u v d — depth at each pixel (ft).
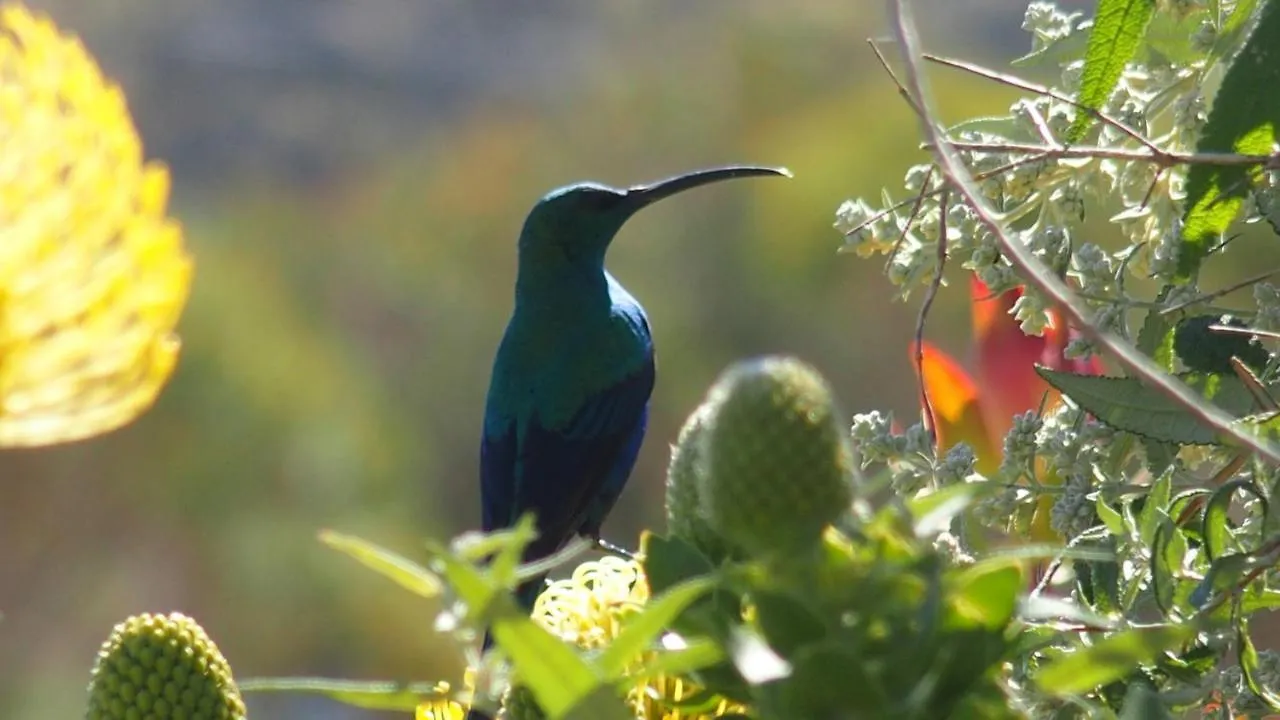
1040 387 16.01
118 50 108.17
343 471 68.95
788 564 6.98
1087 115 12.85
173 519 66.33
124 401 5.86
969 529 12.34
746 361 7.17
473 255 84.58
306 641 63.87
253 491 67.56
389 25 113.70
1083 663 7.03
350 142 105.19
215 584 65.67
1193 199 12.73
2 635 64.54
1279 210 13.38
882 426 14.01
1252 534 13.10
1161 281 14.14
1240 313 13.89
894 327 68.80
